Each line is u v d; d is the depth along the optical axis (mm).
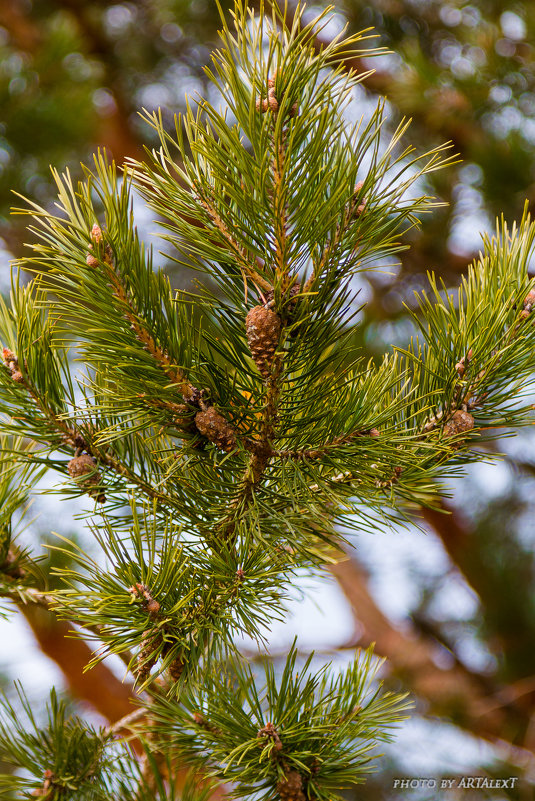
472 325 1137
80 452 1135
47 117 2648
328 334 1088
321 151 1027
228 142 1030
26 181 2721
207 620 1085
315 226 1045
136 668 1094
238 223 1047
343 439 1125
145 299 1068
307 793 1116
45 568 1438
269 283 1073
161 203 1068
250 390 1104
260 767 1112
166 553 1075
